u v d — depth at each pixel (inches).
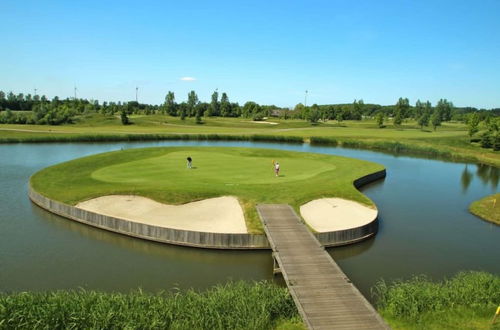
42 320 668.1
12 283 913.5
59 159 2596.0
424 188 2047.2
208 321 697.0
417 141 3892.7
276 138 4116.6
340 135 4392.2
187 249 1125.1
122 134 3823.8
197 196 1375.5
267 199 1379.2
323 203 1413.6
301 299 751.1
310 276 844.6
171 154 2465.6
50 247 1120.2
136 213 1280.8
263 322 704.4
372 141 3892.7
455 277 986.1
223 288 824.3
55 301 719.1
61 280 935.0
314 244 1023.0
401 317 743.1
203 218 1243.8
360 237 1224.2
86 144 3476.9
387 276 991.6
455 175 2498.8
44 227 1266.0
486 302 791.1
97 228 1264.8
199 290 902.4
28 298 724.0
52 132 3956.7
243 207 1305.4
